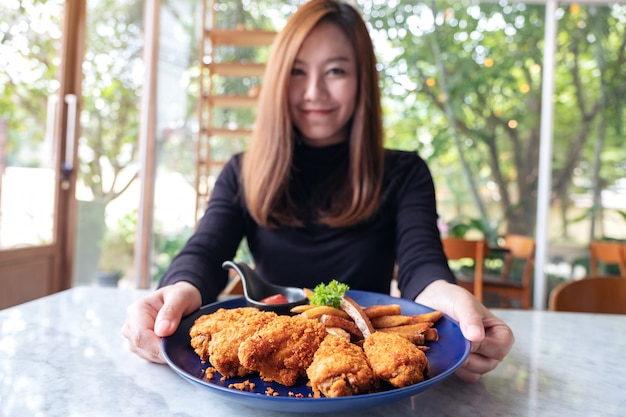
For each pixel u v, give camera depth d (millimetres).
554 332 898
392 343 528
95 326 821
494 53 3600
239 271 815
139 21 3297
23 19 2527
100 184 3189
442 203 3648
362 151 1127
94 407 511
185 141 3469
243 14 3516
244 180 1163
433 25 3588
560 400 565
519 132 3617
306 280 1143
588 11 3592
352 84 1097
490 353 602
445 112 3621
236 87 3502
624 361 725
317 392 481
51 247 2869
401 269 938
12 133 2512
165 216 3438
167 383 581
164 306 634
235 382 532
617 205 3631
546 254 3582
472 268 3555
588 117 3646
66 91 2918
